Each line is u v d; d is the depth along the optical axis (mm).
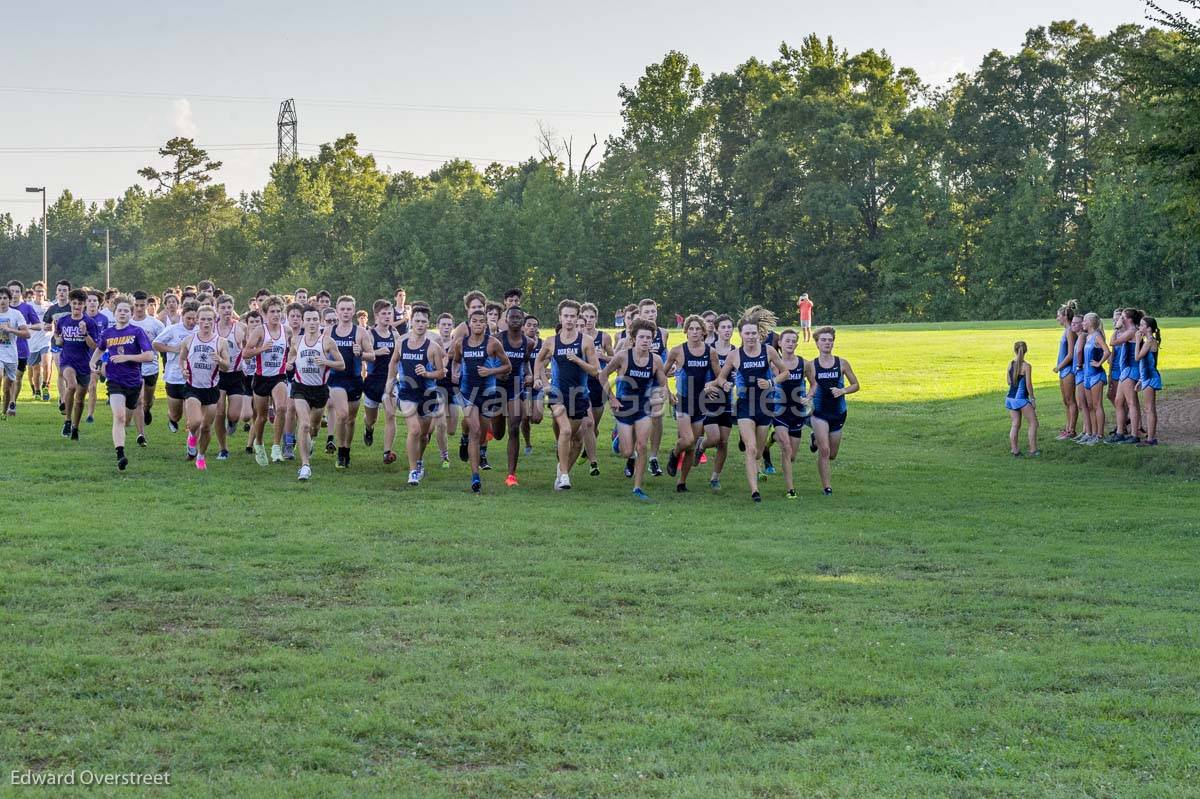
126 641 7387
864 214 84312
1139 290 74062
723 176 91938
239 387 15094
